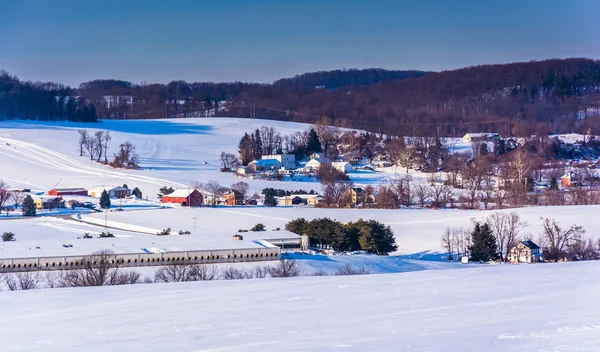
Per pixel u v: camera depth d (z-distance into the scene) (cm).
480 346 1627
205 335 1992
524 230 8944
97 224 11044
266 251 7006
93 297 2856
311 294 2705
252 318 2230
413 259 7794
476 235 8044
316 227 9006
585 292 2405
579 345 1573
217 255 6862
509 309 2142
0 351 1897
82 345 1927
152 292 2947
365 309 2312
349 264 6931
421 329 1909
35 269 6212
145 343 1916
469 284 2784
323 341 1816
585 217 9244
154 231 10194
